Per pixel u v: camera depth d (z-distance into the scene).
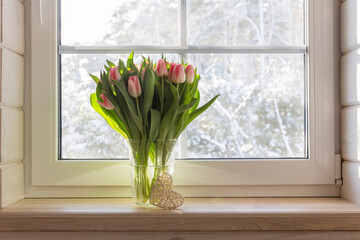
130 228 0.89
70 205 0.99
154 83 0.94
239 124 1.12
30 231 0.90
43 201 1.04
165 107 0.95
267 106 1.12
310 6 1.10
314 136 1.09
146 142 0.95
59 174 1.08
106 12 1.12
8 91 0.97
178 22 1.12
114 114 0.99
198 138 1.12
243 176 1.09
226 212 0.90
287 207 0.96
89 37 1.12
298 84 1.13
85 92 1.11
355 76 0.99
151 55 1.12
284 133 1.12
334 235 0.91
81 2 1.12
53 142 1.08
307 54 1.11
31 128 1.08
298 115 1.12
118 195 1.10
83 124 1.11
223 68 1.12
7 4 0.97
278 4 1.12
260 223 0.89
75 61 1.11
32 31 1.08
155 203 0.93
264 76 1.12
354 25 0.99
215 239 0.92
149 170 0.96
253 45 1.12
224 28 1.12
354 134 1.00
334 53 1.10
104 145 1.12
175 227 0.89
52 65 1.09
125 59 1.12
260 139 1.12
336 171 1.09
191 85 0.99
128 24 1.12
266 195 1.10
